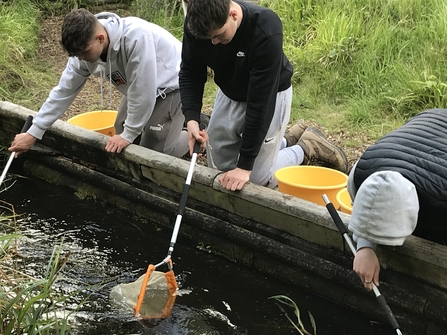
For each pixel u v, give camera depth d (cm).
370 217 245
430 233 293
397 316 311
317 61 566
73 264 380
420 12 593
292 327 325
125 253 394
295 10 625
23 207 451
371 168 266
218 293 353
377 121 500
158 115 420
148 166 407
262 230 362
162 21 692
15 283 326
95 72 402
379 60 557
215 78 353
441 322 297
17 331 284
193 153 356
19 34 656
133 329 320
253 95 323
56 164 474
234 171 358
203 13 286
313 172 408
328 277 336
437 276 294
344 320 328
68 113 556
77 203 457
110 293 346
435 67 525
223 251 384
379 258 312
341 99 538
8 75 601
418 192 253
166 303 339
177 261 385
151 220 424
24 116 478
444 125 283
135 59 380
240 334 319
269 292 353
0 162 512
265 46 311
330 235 331
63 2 754
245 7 313
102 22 377
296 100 539
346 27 578
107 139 429
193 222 396
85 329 319
